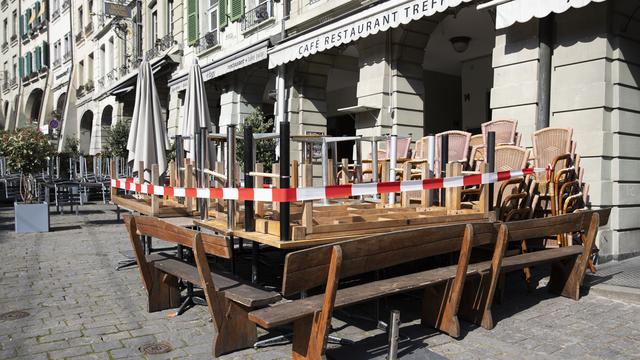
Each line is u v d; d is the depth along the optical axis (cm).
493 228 425
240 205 544
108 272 637
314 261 308
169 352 377
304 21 1188
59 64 3350
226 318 373
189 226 530
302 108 1270
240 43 1478
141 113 738
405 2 785
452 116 1541
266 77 1507
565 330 430
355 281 562
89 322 443
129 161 751
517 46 737
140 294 533
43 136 1168
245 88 1509
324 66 1280
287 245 380
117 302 504
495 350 386
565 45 696
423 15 758
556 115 705
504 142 719
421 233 370
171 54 1822
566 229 493
